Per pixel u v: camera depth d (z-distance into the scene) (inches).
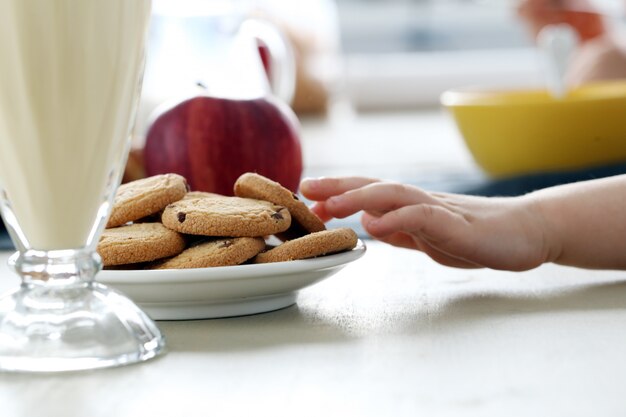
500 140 46.6
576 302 26.9
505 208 29.2
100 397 21.2
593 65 65.9
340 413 20.3
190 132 36.8
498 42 106.8
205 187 36.9
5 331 23.0
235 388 21.5
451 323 25.2
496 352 23.0
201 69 46.1
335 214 28.3
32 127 22.1
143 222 27.7
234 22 45.8
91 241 23.5
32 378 22.2
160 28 50.4
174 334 24.9
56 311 23.2
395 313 26.2
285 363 22.7
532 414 20.1
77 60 22.0
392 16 107.7
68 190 22.7
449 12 107.0
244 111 37.2
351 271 31.1
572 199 29.7
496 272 30.5
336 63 90.3
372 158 56.5
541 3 76.6
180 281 25.1
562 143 46.1
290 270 25.5
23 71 21.8
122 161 23.2
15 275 31.2
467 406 20.4
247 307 26.3
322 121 85.8
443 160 55.6
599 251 29.5
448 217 28.0
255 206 26.6
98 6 22.0
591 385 21.2
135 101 23.0
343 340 24.1
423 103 102.8
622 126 45.9
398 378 21.7
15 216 23.1
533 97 56.3
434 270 31.0
